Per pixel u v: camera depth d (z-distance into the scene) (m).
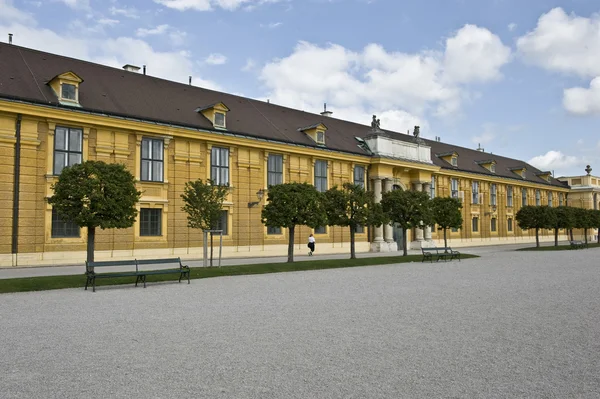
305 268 26.59
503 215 68.62
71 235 29.03
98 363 8.16
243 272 23.94
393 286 18.80
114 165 22.33
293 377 7.41
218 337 10.05
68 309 13.48
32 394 6.68
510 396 6.64
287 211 28.75
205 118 36.56
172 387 6.96
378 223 33.91
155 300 15.19
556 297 15.75
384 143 48.69
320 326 11.13
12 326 11.16
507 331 10.62
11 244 26.81
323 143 44.00
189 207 26.91
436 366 8.00
